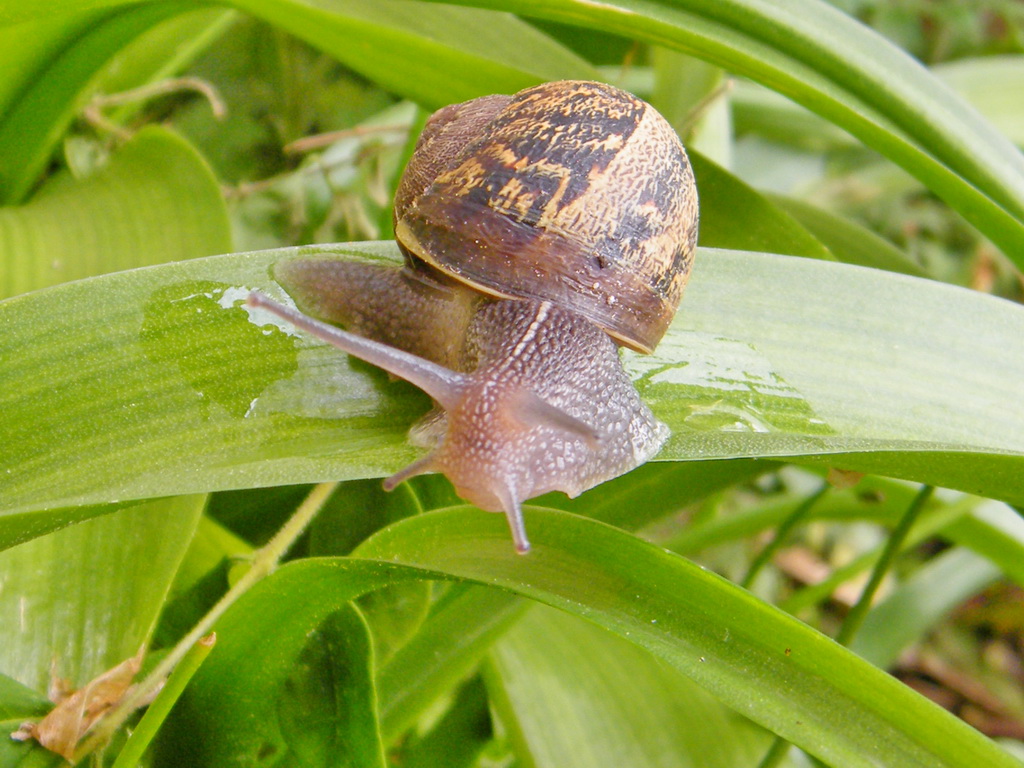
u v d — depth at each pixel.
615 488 0.14
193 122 0.20
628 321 0.12
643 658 0.14
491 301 0.12
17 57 0.13
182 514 0.12
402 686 0.12
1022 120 0.19
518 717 0.13
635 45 0.18
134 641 0.11
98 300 0.11
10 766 0.10
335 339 0.11
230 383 0.11
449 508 0.11
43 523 0.10
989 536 0.16
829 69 0.13
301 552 0.13
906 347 0.12
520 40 0.15
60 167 0.16
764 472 0.14
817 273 0.13
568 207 0.12
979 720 0.21
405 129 0.18
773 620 0.10
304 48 0.20
